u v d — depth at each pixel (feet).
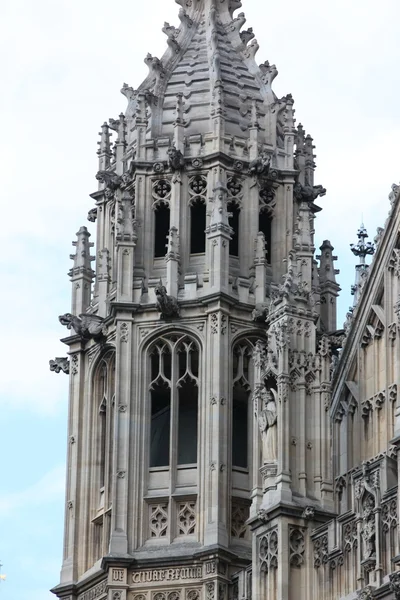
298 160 311.47
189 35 318.04
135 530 289.94
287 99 311.06
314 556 268.82
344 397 290.15
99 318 303.89
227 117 307.58
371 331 287.48
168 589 285.64
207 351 294.25
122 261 300.20
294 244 299.58
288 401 276.82
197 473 290.35
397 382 267.80
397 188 283.79
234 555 285.23
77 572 296.51
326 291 306.55
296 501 271.28
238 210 304.09
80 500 299.79
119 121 314.76
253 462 285.64
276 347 279.90
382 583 256.73
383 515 258.78
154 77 314.14
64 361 307.78
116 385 295.07
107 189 312.09
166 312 295.89
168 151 303.89
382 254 286.46
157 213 305.12
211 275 296.71
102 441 301.43
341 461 287.89
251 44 315.99
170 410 294.25
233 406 295.07
